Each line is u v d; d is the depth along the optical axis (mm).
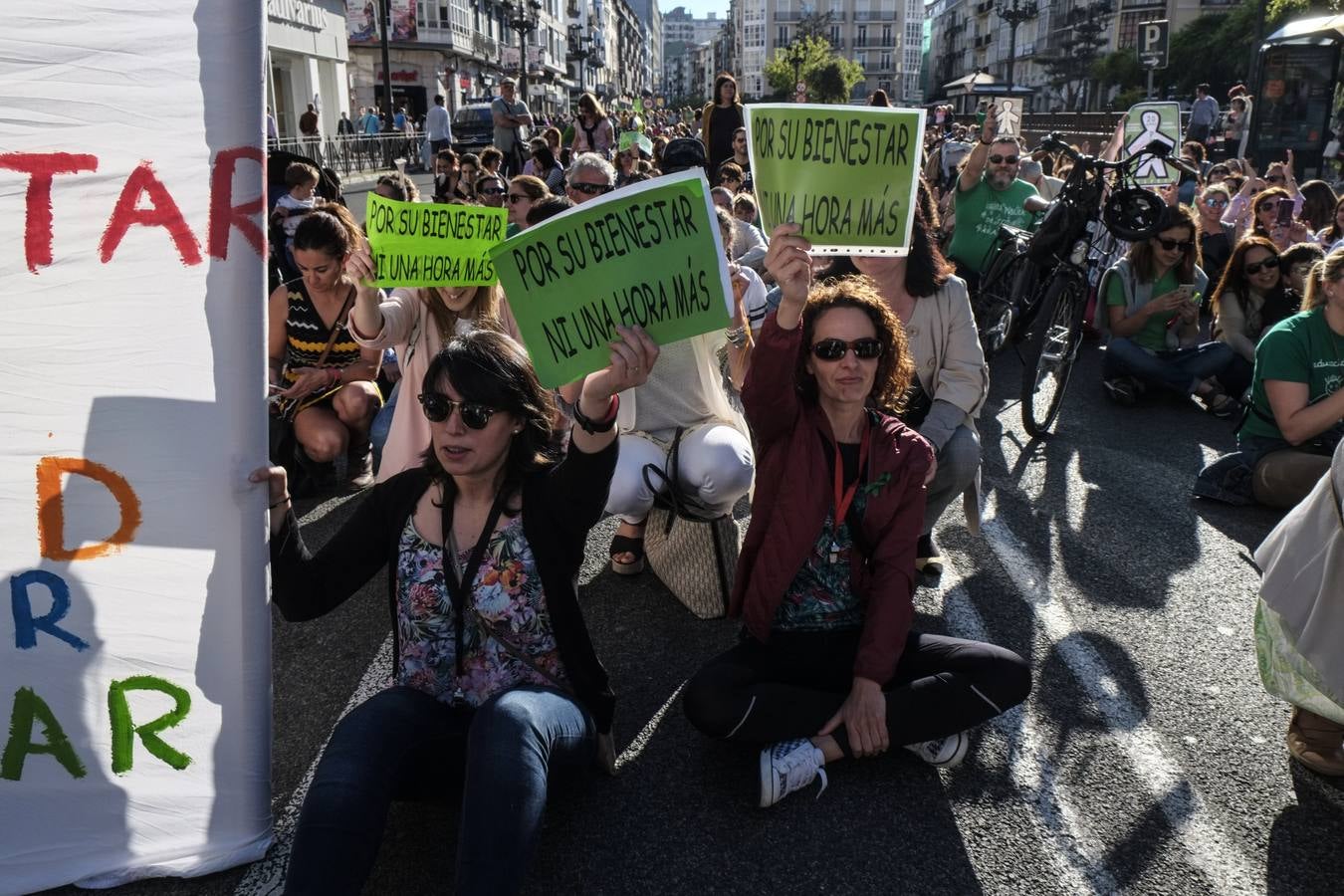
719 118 11227
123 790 2186
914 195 2385
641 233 1946
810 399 2631
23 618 2100
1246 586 3707
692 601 3441
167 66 2045
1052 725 2830
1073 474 4984
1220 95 48344
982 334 6508
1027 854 2322
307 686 3104
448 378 2064
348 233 4414
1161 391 6566
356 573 2293
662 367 3357
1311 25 18359
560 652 2225
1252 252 5805
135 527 2125
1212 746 2732
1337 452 2377
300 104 33312
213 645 2180
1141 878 2250
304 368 4551
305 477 4668
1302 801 2506
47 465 2078
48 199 2023
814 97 70250
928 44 126875
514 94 15062
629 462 3281
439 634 2191
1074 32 69688
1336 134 18031
